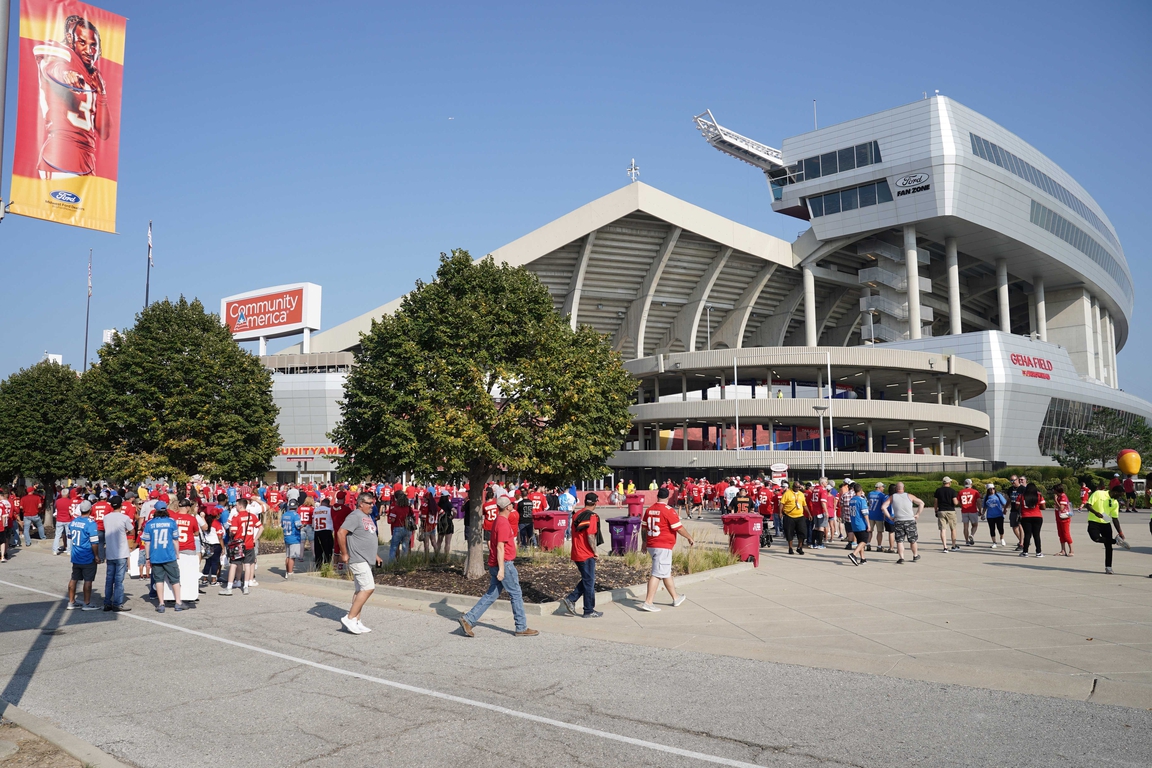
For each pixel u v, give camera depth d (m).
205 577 16.25
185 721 6.60
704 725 6.29
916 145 75.69
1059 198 89.00
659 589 14.14
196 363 29.14
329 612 12.27
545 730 6.21
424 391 14.61
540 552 20.03
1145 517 35.91
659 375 64.69
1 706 6.71
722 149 86.44
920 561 18.28
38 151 7.47
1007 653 8.70
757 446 62.62
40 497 27.94
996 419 74.19
